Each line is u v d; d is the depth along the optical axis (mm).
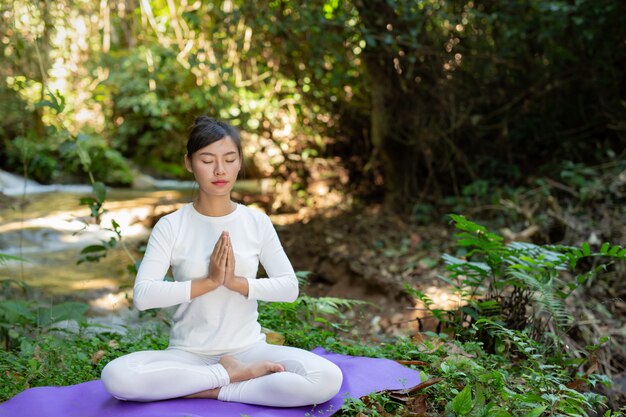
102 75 8703
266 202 9062
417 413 2801
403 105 7750
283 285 2863
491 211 7176
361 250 6824
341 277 6594
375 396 2877
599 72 7703
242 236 2873
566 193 7000
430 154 7867
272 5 6945
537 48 7727
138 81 11898
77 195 10266
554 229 6410
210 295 2824
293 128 8672
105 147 11961
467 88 7789
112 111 12594
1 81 5863
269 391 2740
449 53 7430
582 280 4027
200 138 2766
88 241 7531
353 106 8352
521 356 3865
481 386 2938
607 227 6156
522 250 4039
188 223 2850
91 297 5801
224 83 6988
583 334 4871
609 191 6613
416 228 7344
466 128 8008
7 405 2789
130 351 3584
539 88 7789
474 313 3982
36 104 4441
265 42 7422
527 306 4426
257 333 2984
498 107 8000
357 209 8391
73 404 2764
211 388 2789
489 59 7629
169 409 2662
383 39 6723
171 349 2873
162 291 2709
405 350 3654
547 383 3146
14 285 5840
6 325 4023
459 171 8117
